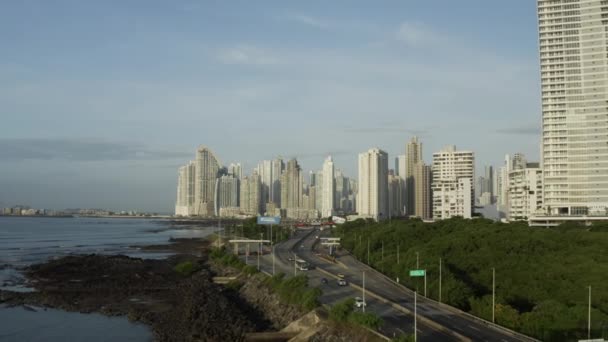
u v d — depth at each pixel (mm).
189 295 174500
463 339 99000
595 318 109812
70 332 140750
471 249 183000
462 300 133250
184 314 147250
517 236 187625
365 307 129250
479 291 143000
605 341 90375
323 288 158000
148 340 132625
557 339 106062
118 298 186250
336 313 111250
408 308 128750
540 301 129750
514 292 138125
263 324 136125
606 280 135750
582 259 157750
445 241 194625
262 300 160000
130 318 155000
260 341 119312
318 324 116562
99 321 153000
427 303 135875
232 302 165375
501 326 111312
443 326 109375
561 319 110312
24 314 161750
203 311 145500
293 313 133500
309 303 127438
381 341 96875
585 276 141500
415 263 168375
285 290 148125
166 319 150875
